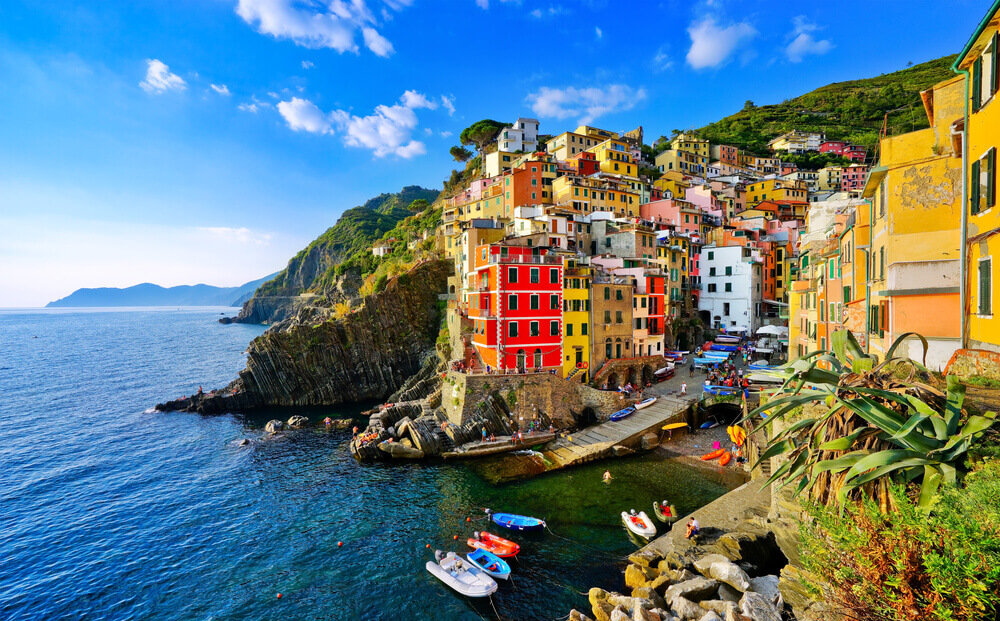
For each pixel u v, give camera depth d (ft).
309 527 125.90
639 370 208.74
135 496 151.02
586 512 122.93
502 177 358.23
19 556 118.62
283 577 105.50
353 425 217.77
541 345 191.93
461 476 151.43
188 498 147.95
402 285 305.73
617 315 209.05
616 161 385.70
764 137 615.57
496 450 168.76
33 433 221.25
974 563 27.27
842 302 117.91
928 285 72.64
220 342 641.81
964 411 45.88
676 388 199.62
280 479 158.61
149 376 379.76
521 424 180.14
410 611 92.43
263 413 251.60
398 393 260.62
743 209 414.82
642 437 163.53
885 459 40.75
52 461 184.44
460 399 178.50
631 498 129.18
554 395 185.78
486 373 181.88
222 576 107.45
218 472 168.04
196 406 258.16
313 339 274.77
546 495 133.80
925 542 30.89
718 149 503.20
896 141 77.66
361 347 284.61
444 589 97.66
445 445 172.14
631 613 73.46
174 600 100.63
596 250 286.46
